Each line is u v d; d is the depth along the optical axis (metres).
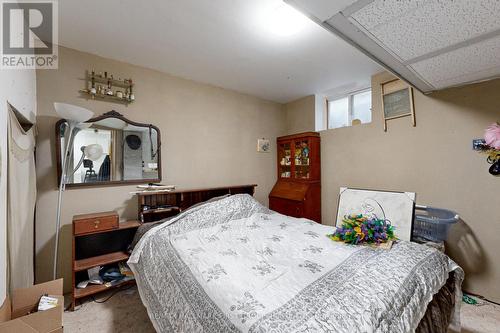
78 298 2.05
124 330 1.69
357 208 2.31
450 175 2.27
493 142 1.84
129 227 2.26
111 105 2.44
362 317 0.91
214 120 3.24
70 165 2.19
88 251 2.25
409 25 1.21
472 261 2.15
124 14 1.74
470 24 1.19
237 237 1.97
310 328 0.85
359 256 1.50
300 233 2.04
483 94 2.06
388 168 2.76
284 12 1.72
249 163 3.64
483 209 2.08
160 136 2.74
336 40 2.11
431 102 2.39
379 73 2.84
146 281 1.71
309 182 3.41
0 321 1.17
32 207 1.84
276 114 4.04
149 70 2.69
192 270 1.38
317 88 3.39
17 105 1.52
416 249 1.59
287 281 1.21
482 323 1.76
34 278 1.98
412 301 1.11
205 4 1.63
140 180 2.58
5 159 1.29
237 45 2.19
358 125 3.07
